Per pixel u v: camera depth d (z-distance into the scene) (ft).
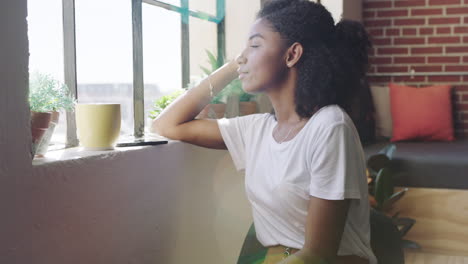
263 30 3.94
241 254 4.41
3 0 2.55
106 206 3.48
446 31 12.05
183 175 4.71
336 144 3.51
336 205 3.49
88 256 3.30
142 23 4.96
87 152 3.52
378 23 12.50
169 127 4.55
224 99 5.95
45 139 3.21
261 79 3.96
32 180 2.78
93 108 3.59
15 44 2.63
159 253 4.31
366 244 3.88
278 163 3.84
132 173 3.81
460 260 8.29
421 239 8.81
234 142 4.40
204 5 6.21
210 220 5.37
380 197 8.20
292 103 3.92
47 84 3.37
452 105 11.75
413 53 12.30
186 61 5.95
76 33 4.14
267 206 3.95
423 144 10.47
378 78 12.57
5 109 2.58
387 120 11.38
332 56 3.87
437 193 8.69
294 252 3.82
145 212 4.04
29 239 2.77
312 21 3.88
